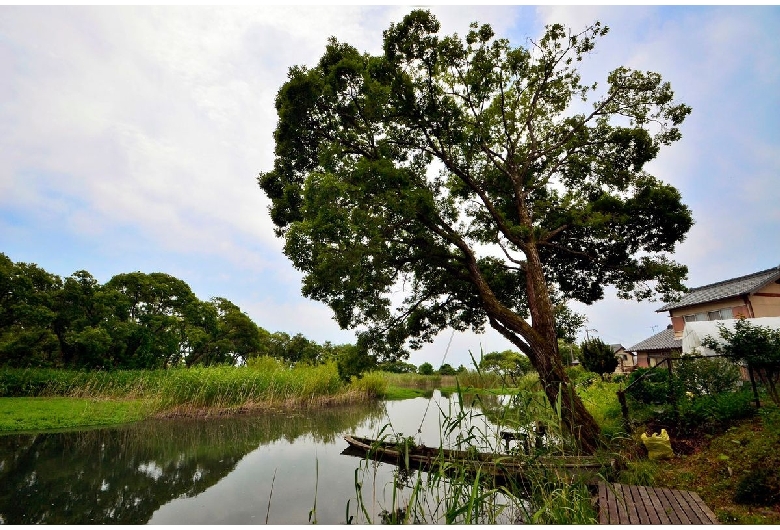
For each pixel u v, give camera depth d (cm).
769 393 850
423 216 994
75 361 2516
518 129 1238
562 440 463
